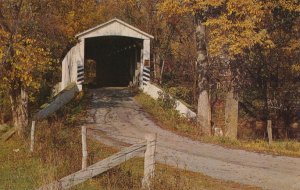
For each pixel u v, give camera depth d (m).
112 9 47.41
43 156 13.91
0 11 19.25
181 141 19.62
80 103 29.58
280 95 32.53
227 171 13.99
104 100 31.44
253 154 16.88
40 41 21.48
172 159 15.71
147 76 34.94
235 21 22.62
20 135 18.69
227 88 25.66
